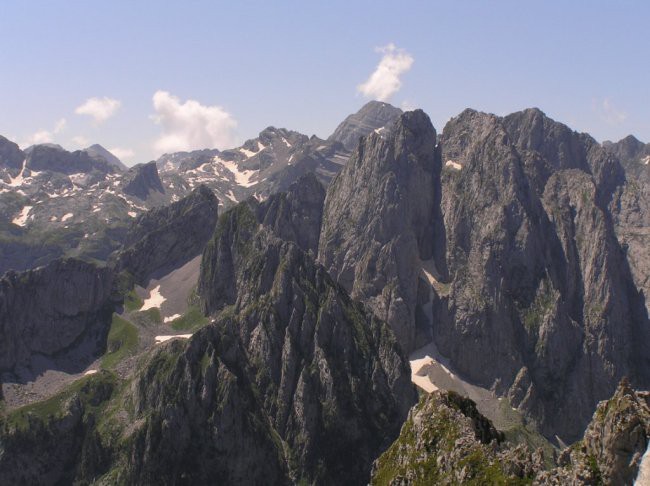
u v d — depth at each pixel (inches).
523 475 3070.9
